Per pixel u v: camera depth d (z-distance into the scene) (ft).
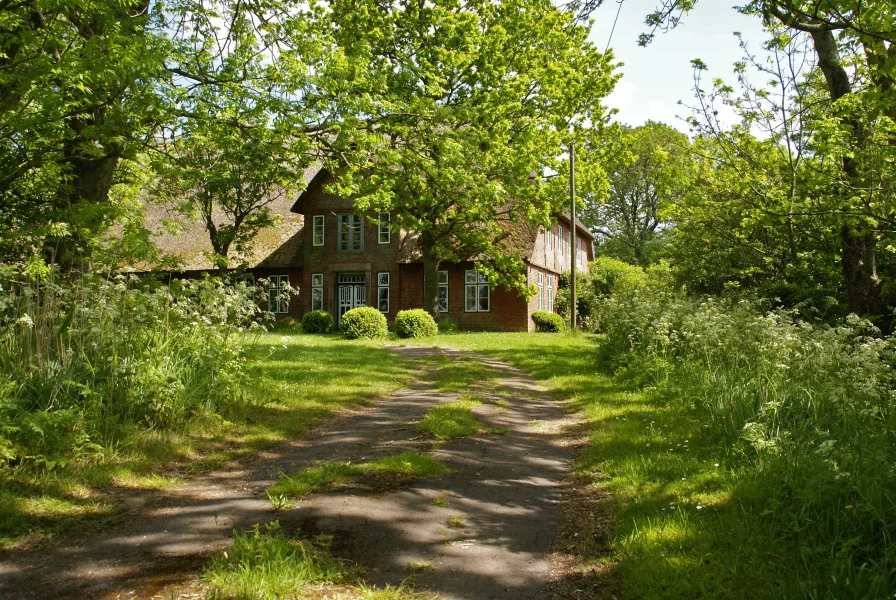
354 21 75.66
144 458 21.93
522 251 103.40
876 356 21.39
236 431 26.99
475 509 18.56
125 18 30.01
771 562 13.28
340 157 44.57
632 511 17.33
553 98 81.87
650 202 185.16
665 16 26.12
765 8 25.88
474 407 33.86
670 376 36.17
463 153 50.24
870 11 22.99
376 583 13.42
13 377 21.31
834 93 38.47
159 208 120.57
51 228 27.76
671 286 64.80
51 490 17.97
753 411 22.97
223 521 16.79
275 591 12.45
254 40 37.52
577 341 77.00
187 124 36.52
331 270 113.39
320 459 23.48
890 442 17.03
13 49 30.78
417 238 112.16
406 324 85.97
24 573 13.39
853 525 13.57
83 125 34.94
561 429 30.12
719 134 46.52
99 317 24.54
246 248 92.58
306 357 54.80
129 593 12.50
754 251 53.47
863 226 36.04
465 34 75.87
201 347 28.55
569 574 14.37
